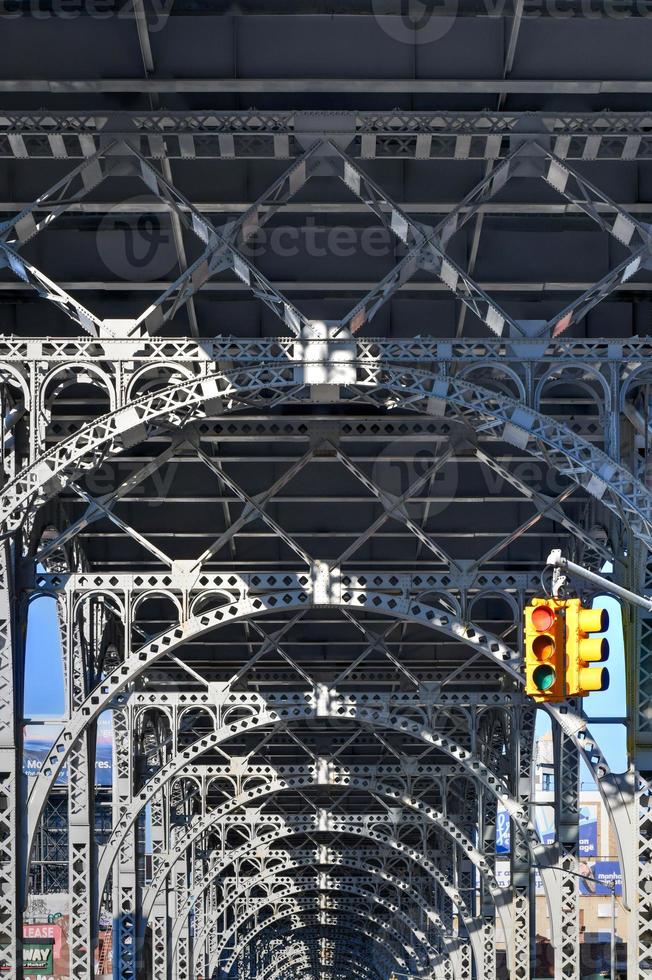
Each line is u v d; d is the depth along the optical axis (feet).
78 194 72.13
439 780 173.58
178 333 90.27
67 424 98.37
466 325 89.81
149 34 65.62
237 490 97.81
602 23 65.98
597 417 96.58
